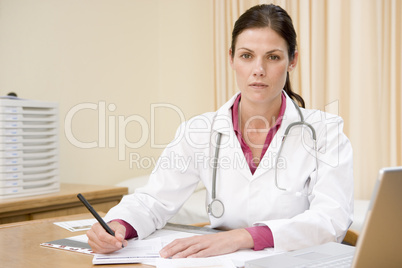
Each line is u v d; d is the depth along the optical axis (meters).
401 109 2.47
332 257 0.82
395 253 0.64
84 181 2.75
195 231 1.18
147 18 3.20
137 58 3.12
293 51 1.19
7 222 1.72
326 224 1.03
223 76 3.08
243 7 3.02
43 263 0.90
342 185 1.13
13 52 2.37
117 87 2.97
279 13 1.15
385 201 0.59
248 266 0.79
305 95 2.76
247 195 1.20
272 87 1.14
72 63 2.68
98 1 2.84
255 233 0.99
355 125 2.60
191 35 3.28
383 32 2.53
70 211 1.94
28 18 2.44
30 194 1.88
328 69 2.68
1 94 2.31
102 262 0.89
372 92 2.55
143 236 1.10
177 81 3.30
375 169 2.56
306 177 1.19
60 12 2.62
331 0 2.65
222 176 1.23
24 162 1.87
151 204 1.19
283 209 1.18
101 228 0.97
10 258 0.94
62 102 2.62
